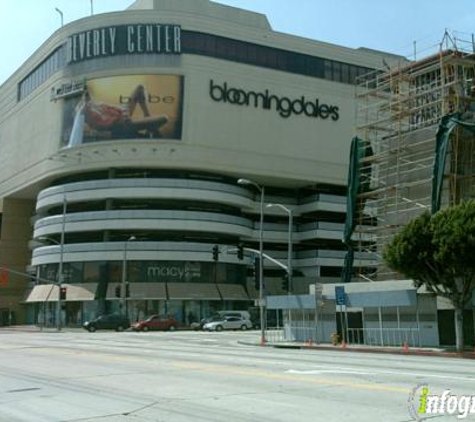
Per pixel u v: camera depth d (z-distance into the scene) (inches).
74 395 514.6
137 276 2844.5
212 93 3034.0
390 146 1825.8
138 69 3004.4
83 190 2977.4
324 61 3304.6
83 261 2913.4
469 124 1523.1
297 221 3393.2
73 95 3095.5
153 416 412.5
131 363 824.3
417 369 745.0
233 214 3159.5
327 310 1498.5
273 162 3110.2
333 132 3267.7
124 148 2960.1
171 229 2893.7
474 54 1721.2
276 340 1637.6
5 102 3900.1
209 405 452.1
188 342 1582.2
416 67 1852.9
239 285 3024.1
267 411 424.2
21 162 3535.9
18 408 454.3
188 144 2967.5
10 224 3727.9
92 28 3080.7
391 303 1330.0
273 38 3196.4
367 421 382.6
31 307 3378.4
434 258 1115.3
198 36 3056.1
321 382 585.0
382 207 1804.9
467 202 1143.0
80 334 2129.7
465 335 1275.8
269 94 3152.1
